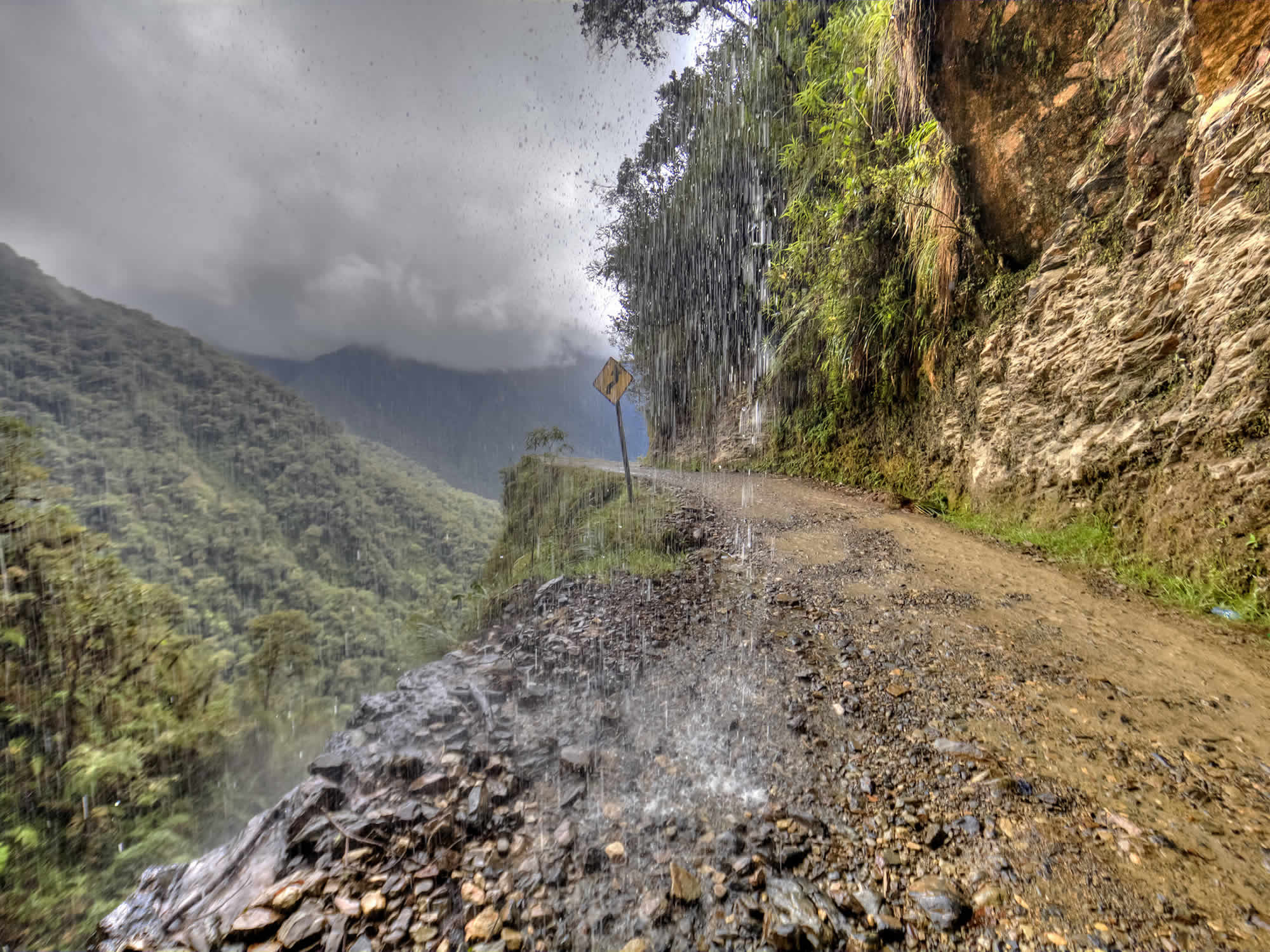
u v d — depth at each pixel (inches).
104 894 189.8
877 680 126.4
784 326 546.6
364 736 100.7
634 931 59.8
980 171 287.7
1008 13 250.5
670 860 70.9
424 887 65.4
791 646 146.9
